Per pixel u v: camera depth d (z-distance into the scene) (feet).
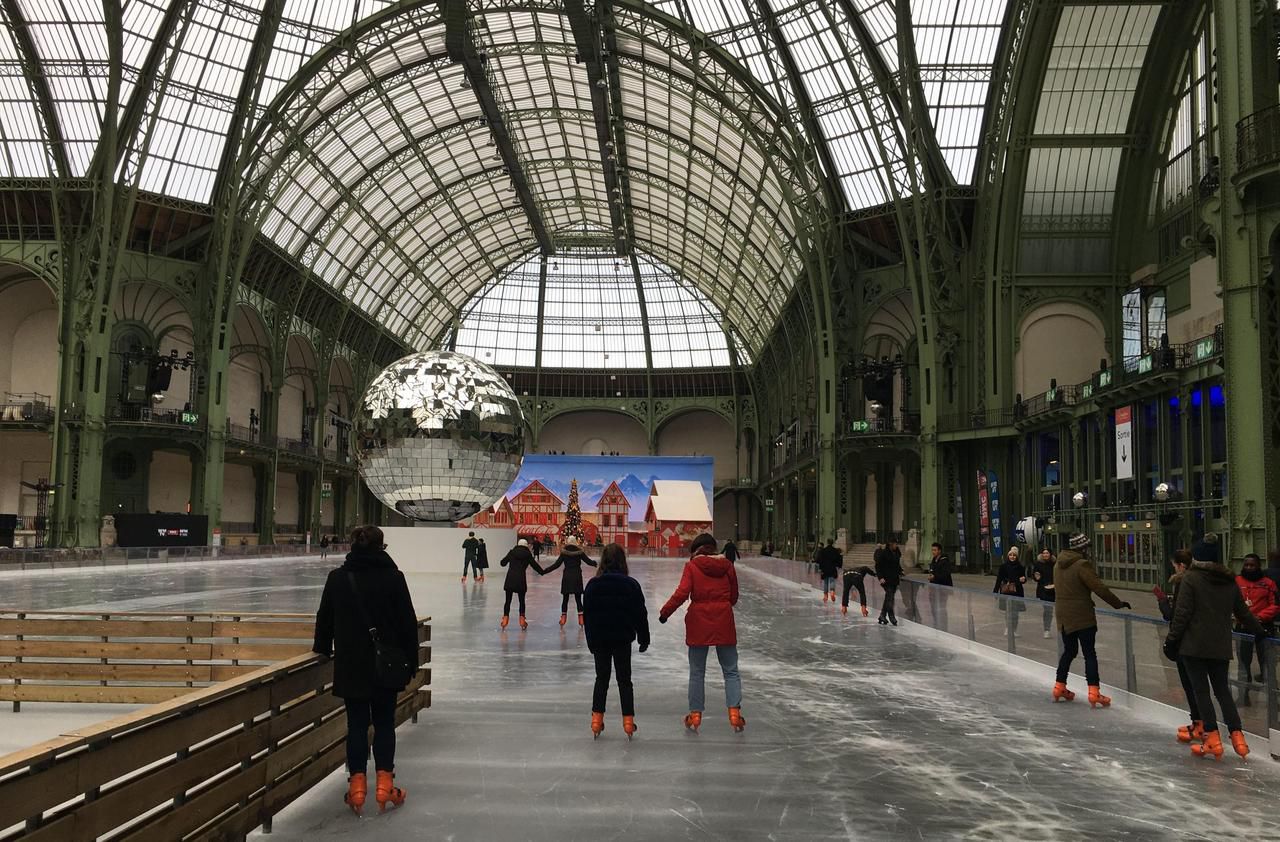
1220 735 26.21
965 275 139.95
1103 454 108.17
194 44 141.18
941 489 137.80
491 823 19.06
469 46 145.38
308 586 89.40
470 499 117.08
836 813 19.98
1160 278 117.08
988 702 32.99
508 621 56.70
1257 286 63.87
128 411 155.12
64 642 29.71
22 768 11.02
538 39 160.04
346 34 143.54
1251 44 64.13
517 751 25.07
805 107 147.33
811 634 55.01
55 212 144.36
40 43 134.51
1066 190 128.06
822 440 159.22
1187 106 113.39
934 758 24.84
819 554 79.97
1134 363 102.42
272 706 18.53
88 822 12.40
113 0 126.21
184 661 30.14
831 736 27.35
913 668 41.14
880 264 163.22
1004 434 128.88
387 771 19.93
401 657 19.60
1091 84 118.93
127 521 144.87
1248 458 63.77
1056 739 27.22
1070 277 130.00
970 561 135.85
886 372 154.51
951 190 138.72
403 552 118.32
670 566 160.15
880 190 152.87
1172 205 117.60
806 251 159.94
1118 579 102.78
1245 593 34.76
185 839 14.84
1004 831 18.97
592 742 26.23
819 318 161.38
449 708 30.78
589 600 27.43
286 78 153.38
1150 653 30.58
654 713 30.48
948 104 132.26
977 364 136.56
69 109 141.28
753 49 145.59
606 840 18.13
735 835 18.51
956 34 124.06
